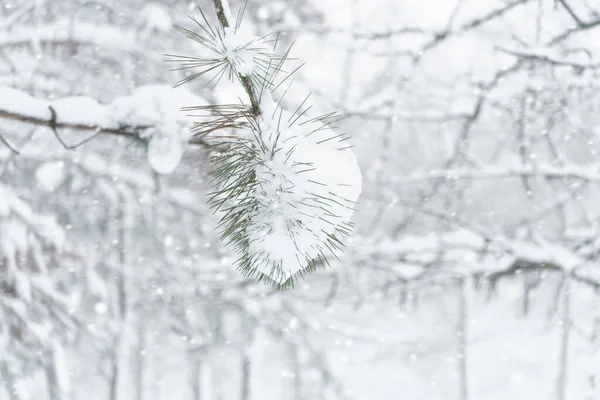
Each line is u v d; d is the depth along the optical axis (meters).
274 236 1.92
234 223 1.99
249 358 11.20
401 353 15.48
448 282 7.08
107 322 9.54
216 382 16.81
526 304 6.66
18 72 6.71
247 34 2.04
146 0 7.57
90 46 6.86
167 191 8.70
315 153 1.99
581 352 6.95
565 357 9.52
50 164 7.14
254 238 1.94
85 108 2.84
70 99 2.85
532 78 5.60
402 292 7.13
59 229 7.36
